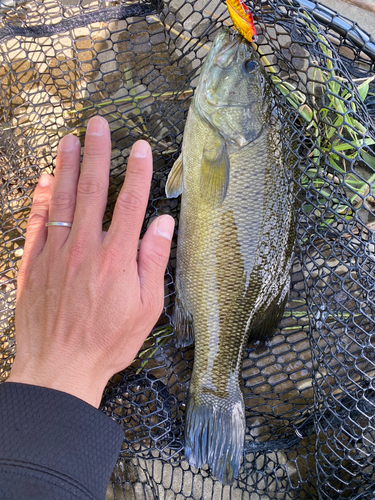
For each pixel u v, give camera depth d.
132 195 0.27
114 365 0.26
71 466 0.20
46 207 0.30
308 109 0.35
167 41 0.40
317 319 0.33
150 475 0.38
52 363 0.24
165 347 0.38
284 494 0.38
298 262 0.39
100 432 0.22
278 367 0.40
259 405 0.38
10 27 0.33
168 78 0.40
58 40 0.38
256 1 0.31
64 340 0.24
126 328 0.26
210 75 0.31
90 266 0.26
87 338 0.25
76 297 0.25
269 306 0.34
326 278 0.40
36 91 0.38
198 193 0.32
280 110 0.33
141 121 0.39
